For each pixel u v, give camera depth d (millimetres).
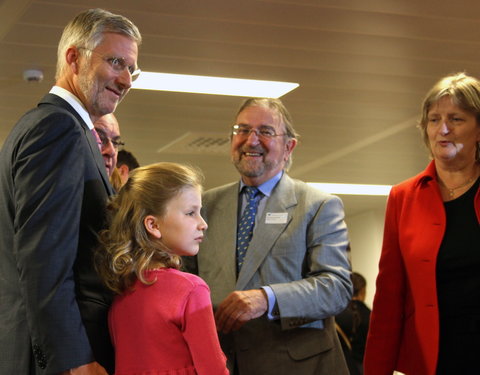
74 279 2057
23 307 1973
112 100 2305
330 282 2834
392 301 2846
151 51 5199
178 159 8695
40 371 1888
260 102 3146
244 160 3059
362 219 13422
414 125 7410
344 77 5906
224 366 1987
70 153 2014
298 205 3004
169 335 1976
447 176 2758
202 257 3025
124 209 2082
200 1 4395
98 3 4379
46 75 5648
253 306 2668
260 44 5117
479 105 2654
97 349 2043
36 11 4469
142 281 2016
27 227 1909
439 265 2623
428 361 2596
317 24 4789
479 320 2525
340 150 8453
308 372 2807
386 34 4996
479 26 4910
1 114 6734
